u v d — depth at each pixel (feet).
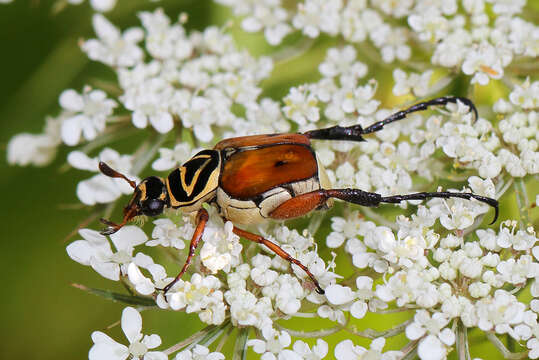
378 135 0.38
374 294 0.35
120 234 0.36
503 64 0.38
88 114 0.38
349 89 0.38
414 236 0.35
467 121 0.37
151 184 0.36
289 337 0.35
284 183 0.35
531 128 0.37
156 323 0.37
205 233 0.36
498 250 0.36
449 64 0.38
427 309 0.35
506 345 0.35
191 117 0.38
